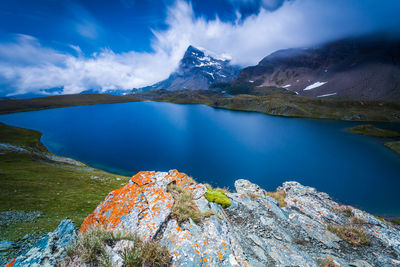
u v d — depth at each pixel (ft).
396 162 335.26
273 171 280.51
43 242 18.25
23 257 16.39
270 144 439.22
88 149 374.63
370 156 367.86
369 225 38.78
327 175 271.90
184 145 415.64
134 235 21.04
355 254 29.12
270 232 31.35
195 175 260.42
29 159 226.58
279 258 24.94
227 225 29.43
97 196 124.98
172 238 22.15
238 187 63.21
